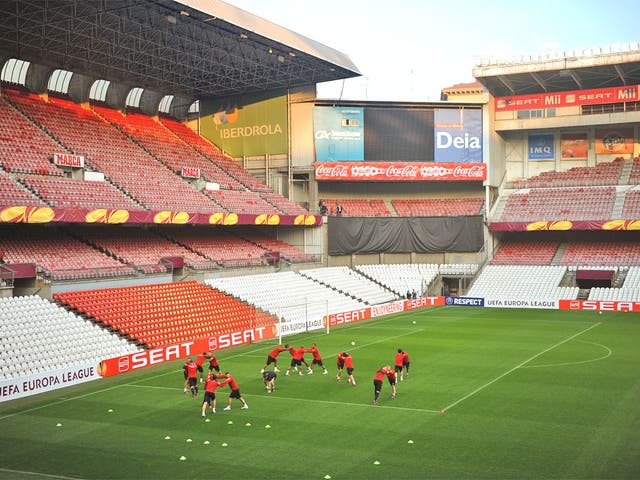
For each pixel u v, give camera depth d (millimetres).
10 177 48094
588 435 23188
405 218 74875
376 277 72812
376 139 74250
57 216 45219
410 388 31359
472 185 80375
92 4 47719
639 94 72500
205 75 68625
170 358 40094
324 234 72562
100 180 55938
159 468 20734
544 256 73750
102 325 42156
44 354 34938
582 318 56656
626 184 74875
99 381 34312
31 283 42781
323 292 63719
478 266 72812
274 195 72938
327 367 37094
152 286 50500
